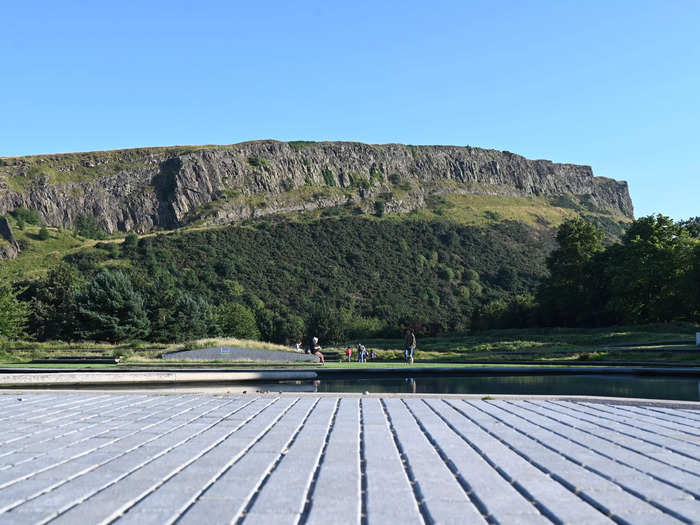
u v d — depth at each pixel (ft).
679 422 20.06
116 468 12.44
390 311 365.20
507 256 492.13
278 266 420.36
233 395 30.12
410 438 16.78
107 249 407.64
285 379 55.36
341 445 15.57
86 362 87.15
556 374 56.95
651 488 10.82
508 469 12.54
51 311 207.62
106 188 616.80
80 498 9.95
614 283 169.27
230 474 11.96
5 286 180.96
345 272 431.02
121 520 8.74
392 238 496.64
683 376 53.52
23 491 10.41
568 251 202.39
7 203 570.05
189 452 14.37
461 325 302.04
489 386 48.91
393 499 10.12
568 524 8.74
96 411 23.09
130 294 170.60
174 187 620.08
